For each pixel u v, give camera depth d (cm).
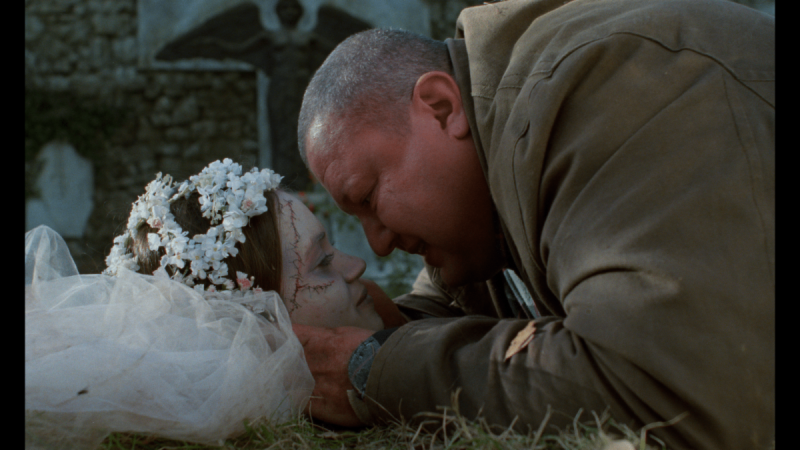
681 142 99
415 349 113
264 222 144
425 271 200
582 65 109
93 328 114
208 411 105
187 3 877
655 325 89
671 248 91
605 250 96
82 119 870
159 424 101
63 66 877
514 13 138
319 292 144
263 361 115
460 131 137
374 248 152
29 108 855
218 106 902
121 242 153
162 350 114
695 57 106
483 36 138
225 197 143
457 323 115
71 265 141
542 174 111
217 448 106
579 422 96
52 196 859
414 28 885
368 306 156
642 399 90
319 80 147
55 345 107
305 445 109
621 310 92
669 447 92
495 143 124
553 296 125
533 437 98
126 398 100
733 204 93
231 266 140
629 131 104
